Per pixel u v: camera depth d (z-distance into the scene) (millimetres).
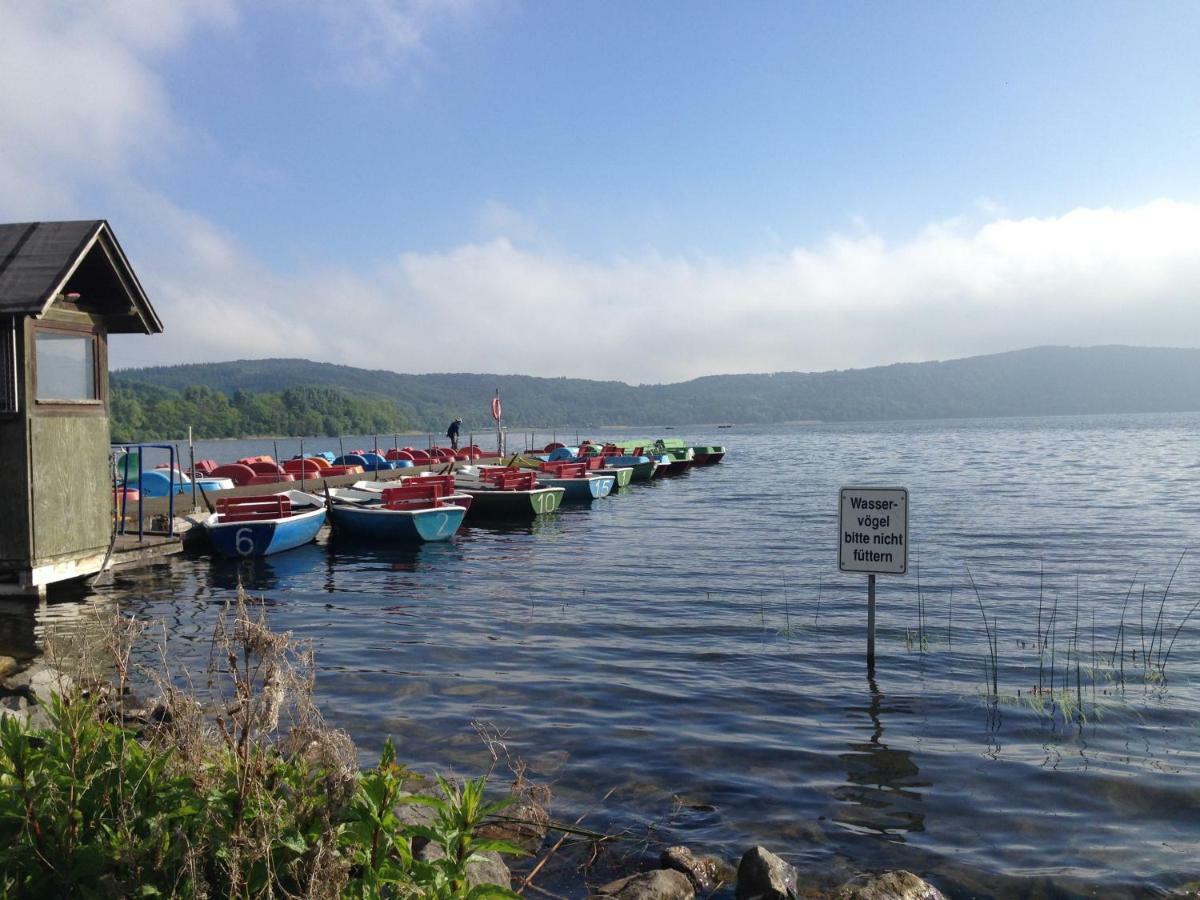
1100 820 5566
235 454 108062
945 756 6656
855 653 9836
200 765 3275
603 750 6809
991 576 14883
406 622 11852
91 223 12281
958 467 52438
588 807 5777
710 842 5301
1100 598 12922
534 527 24031
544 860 5031
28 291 11203
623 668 9297
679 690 8453
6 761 3281
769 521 24906
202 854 3027
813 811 5723
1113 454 64688
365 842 3201
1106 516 24047
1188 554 17203
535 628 11375
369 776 3361
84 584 13461
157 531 16625
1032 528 21500
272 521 17641
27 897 2992
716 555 18250
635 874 4828
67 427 12422
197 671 8781
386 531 20000
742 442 122188
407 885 3127
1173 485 35094
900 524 8820
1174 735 7082
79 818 3182
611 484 34000
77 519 12688
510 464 37031
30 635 10336
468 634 11055
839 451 83688
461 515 20844
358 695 8289
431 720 7527
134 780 3324
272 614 12453
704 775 6312
